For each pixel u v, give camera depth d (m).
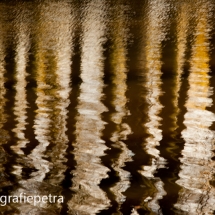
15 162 10.48
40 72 18.58
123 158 10.58
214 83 16.05
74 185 9.35
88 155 10.79
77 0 37.19
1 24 29.42
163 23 27.80
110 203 8.64
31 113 13.73
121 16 30.47
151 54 20.73
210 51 20.70
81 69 18.70
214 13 30.06
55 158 10.66
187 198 8.80
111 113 13.54
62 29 27.19
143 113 13.45
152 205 8.55
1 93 15.93
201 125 12.41
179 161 10.35
